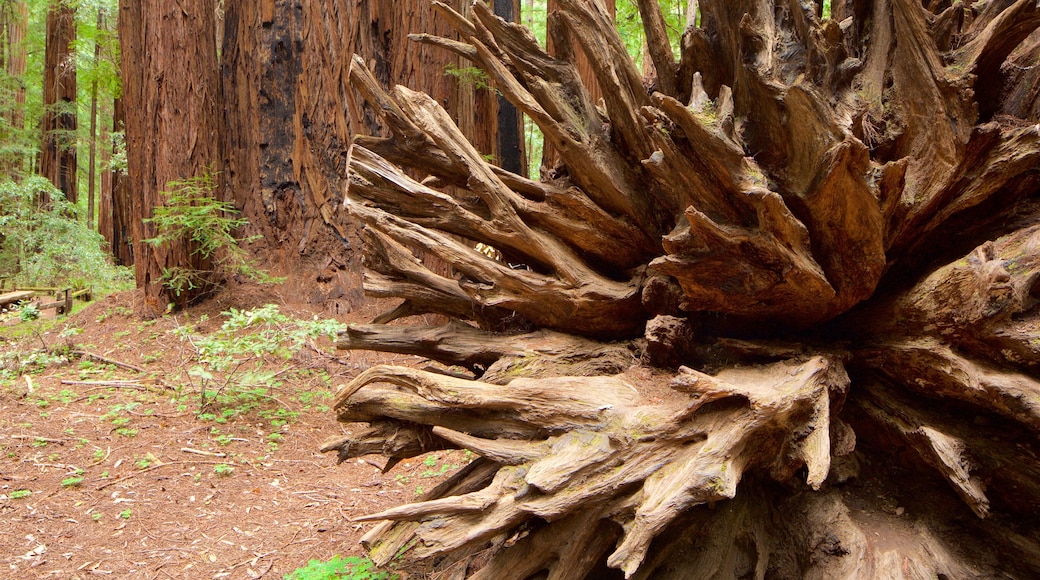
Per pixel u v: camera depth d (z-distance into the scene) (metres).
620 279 2.93
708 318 2.59
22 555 3.46
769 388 2.13
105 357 6.61
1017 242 2.16
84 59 13.88
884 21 2.48
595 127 2.73
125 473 4.46
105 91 16.14
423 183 3.24
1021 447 2.08
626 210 2.71
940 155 2.26
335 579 3.17
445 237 2.71
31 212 12.22
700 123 2.01
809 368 2.20
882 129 2.42
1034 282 1.99
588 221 2.75
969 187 2.27
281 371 5.93
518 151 9.23
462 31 2.78
